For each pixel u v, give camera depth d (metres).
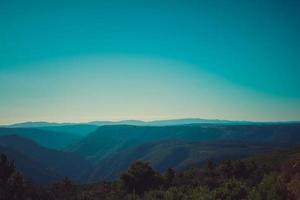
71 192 33.84
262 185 17.55
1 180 28.67
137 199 24.41
